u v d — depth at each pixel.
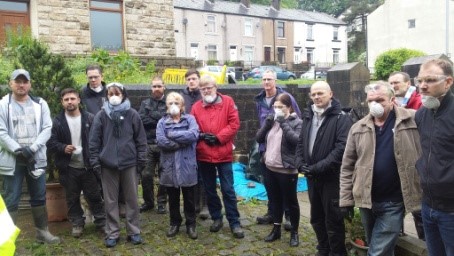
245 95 7.52
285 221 5.04
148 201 5.64
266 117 4.72
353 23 60.62
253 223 5.21
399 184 3.23
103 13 14.32
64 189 5.20
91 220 5.31
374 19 40.50
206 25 40.22
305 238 4.71
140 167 4.61
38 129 4.33
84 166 4.71
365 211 3.47
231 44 42.03
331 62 48.25
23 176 4.41
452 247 2.74
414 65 6.87
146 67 11.55
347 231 4.25
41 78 5.09
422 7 37.22
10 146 4.13
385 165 3.22
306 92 8.16
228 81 10.48
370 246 3.41
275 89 5.09
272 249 4.44
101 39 14.34
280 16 45.97
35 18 13.09
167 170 4.61
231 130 4.69
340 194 3.51
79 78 8.33
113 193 4.53
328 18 52.06
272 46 45.19
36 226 4.54
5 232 2.05
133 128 4.56
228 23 41.69
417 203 3.14
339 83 7.39
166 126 4.61
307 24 47.94
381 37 40.09
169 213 5.17
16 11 13.13
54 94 5.12
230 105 4.77
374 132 3.27
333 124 3.72
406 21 38.25
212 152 4.68
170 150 4.59
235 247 4.49
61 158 4.71
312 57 48.94
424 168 2.80
